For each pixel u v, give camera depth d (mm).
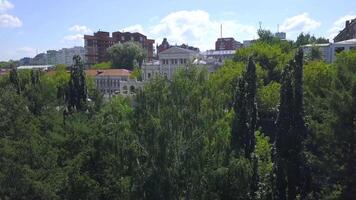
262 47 95000
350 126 41938
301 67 41531
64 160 44156
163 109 44438
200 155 43000
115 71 158375
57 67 175500
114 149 44031
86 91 64312
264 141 45844
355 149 41750
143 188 42438
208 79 50281
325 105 48125
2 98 47031
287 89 41188
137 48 199750
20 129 44156
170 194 42656
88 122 47750
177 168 43375
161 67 135500
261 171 42812
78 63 64625
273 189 41562
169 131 43500
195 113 44656
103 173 42844
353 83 43062
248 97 43000
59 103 72562
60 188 39781
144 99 46250
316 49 102375
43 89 76188
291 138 41000
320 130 43312
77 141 44375
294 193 41094
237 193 41500
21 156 39750
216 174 41031
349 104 41844
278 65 88312
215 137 43500
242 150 42812
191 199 42844
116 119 47969
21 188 37062
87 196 40469
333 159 42125
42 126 51844
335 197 39938
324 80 60906
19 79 82375
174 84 46594
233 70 77250
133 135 44250
